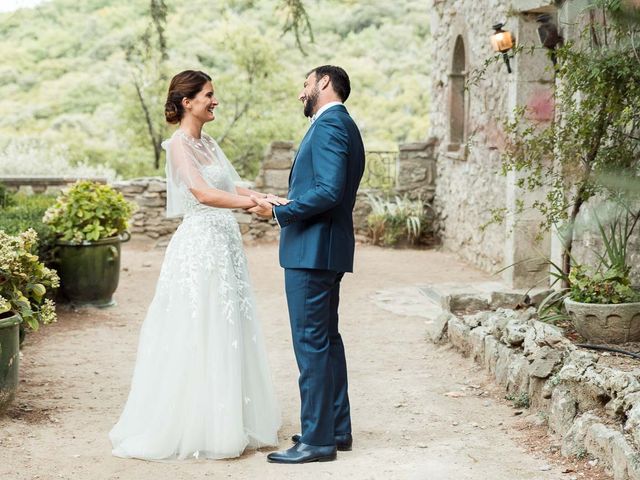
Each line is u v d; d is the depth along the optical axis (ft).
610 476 10.21
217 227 11.99
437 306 23.08
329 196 10.43
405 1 87.20
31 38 83.20
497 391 14.49
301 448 11.13
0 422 12.46
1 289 12.73
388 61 82.74
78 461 11.08
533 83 23.97
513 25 24.38
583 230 18.16
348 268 11.12
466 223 32.07
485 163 29.19
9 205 27.61
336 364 11.66
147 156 65.21
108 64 80.94
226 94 63.82
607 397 11.47
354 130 10.98
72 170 44.86
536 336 14.23
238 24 71.82
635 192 15.87
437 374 15.92
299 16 28.91
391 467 10.80
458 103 34.09
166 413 11.33
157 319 11.80
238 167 63.77
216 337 11.47
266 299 24.67
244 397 11.70
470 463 10.93
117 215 22.26
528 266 24.99
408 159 37.60
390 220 36.55
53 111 77.20
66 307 22.20
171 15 77.20
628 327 15.15
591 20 17.03
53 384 15.19
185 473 10.74
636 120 16.29
